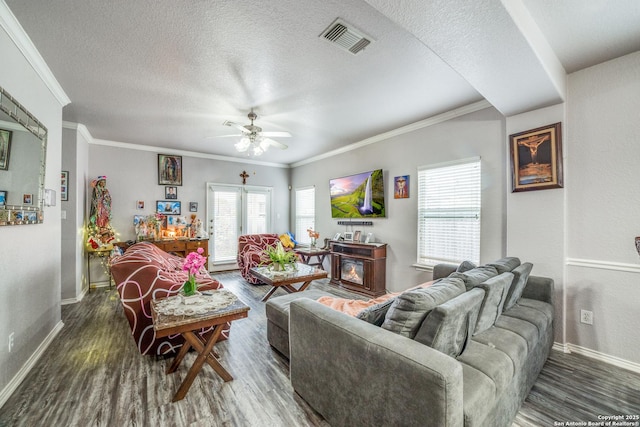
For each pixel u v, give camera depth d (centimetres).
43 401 181
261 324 318
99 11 179
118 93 298
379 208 446
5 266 183
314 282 520
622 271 229
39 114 237
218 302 215
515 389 163
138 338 231
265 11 180
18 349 200
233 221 634
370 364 133
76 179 392
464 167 342
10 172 187
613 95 232
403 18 153
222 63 242
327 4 174
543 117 265
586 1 171
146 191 530
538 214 269
